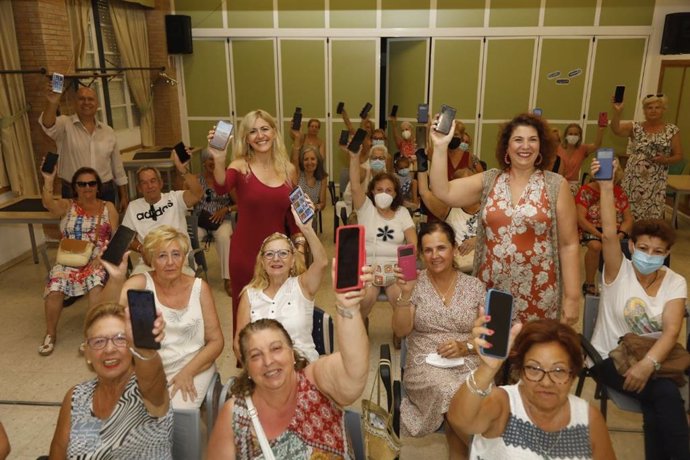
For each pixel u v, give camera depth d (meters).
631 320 2.35
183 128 8.78
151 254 2.37
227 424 1.61
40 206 4.82
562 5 7.82
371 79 8.34
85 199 3.84
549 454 1.56
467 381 1.51
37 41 5.29
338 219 5.10
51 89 4.69
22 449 2.68
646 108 5.21
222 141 2.78
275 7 8.14
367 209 3.68
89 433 1.71
